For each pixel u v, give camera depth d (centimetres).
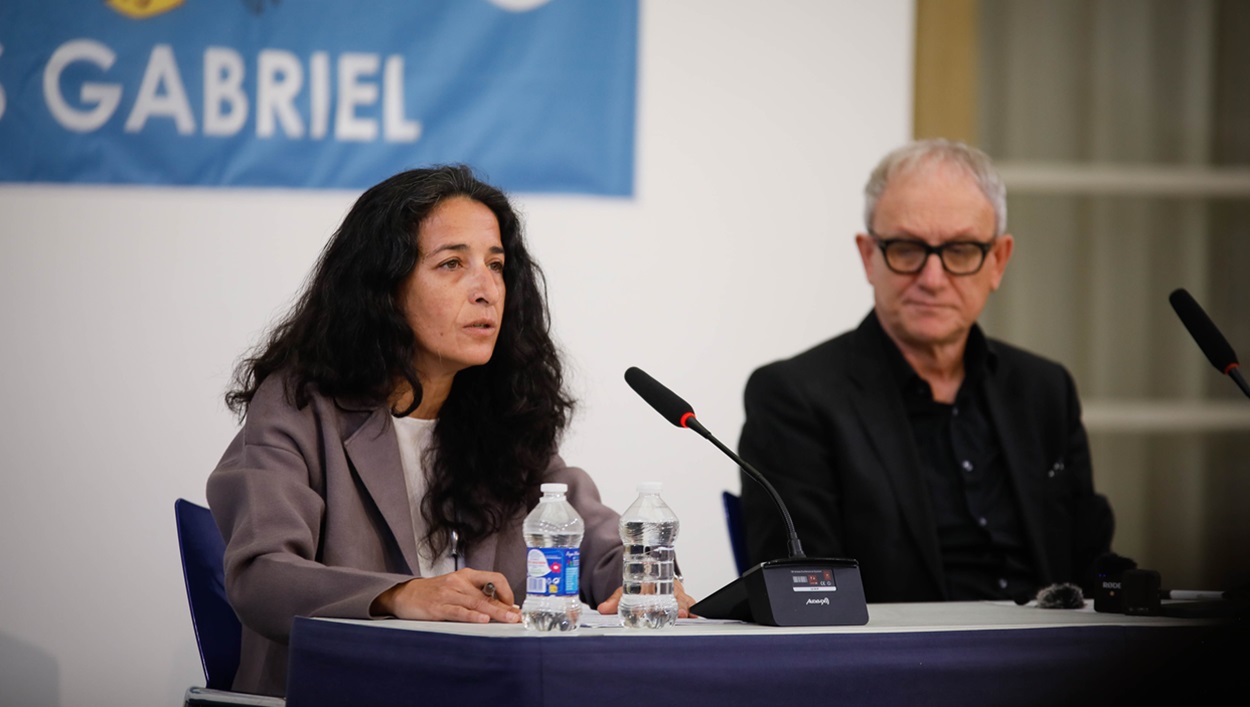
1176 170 865
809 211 822
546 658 292
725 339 813
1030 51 857
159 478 766
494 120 790
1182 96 865
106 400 763
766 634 310
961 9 831
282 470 441
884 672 318
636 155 805
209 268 771
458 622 358
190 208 770
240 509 428
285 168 775
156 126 767
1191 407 869
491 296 474
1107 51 861
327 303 474
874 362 610
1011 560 592
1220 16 866
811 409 595
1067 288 865
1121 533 862
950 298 594
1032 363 635
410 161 782
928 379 614
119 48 762
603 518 496
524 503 495
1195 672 342
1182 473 866
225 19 770
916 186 597
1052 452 619
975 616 395
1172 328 870
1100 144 861
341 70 777
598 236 801
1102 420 862
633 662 298
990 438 611
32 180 758
